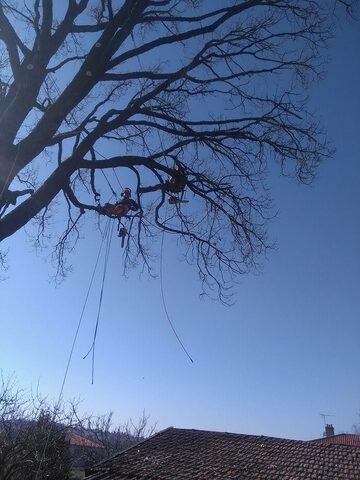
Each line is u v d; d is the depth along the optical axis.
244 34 8.09
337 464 15.77
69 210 8.84
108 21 7.09
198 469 15.98
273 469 15.55
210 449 17.83
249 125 8.16
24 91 6.36
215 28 7.51
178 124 7.90
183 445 18.44
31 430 18.94
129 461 17.23
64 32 6.75
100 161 7.27
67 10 6.80
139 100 7.43
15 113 6.32
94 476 16.34
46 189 6.60
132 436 33.69
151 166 7.64
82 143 6.95
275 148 8.29
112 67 7.20
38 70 6.45
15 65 6.62
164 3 7.34
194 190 8.22
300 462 16.03
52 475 19.14
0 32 6.63
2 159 6.22
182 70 7.67
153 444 18.66
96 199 7.99
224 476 15.22
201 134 7.96
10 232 6.34
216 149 8.44
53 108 6.51
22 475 17.03
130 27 7.09
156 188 7.97
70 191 7.53
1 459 16.61
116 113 7.39
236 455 17.03
